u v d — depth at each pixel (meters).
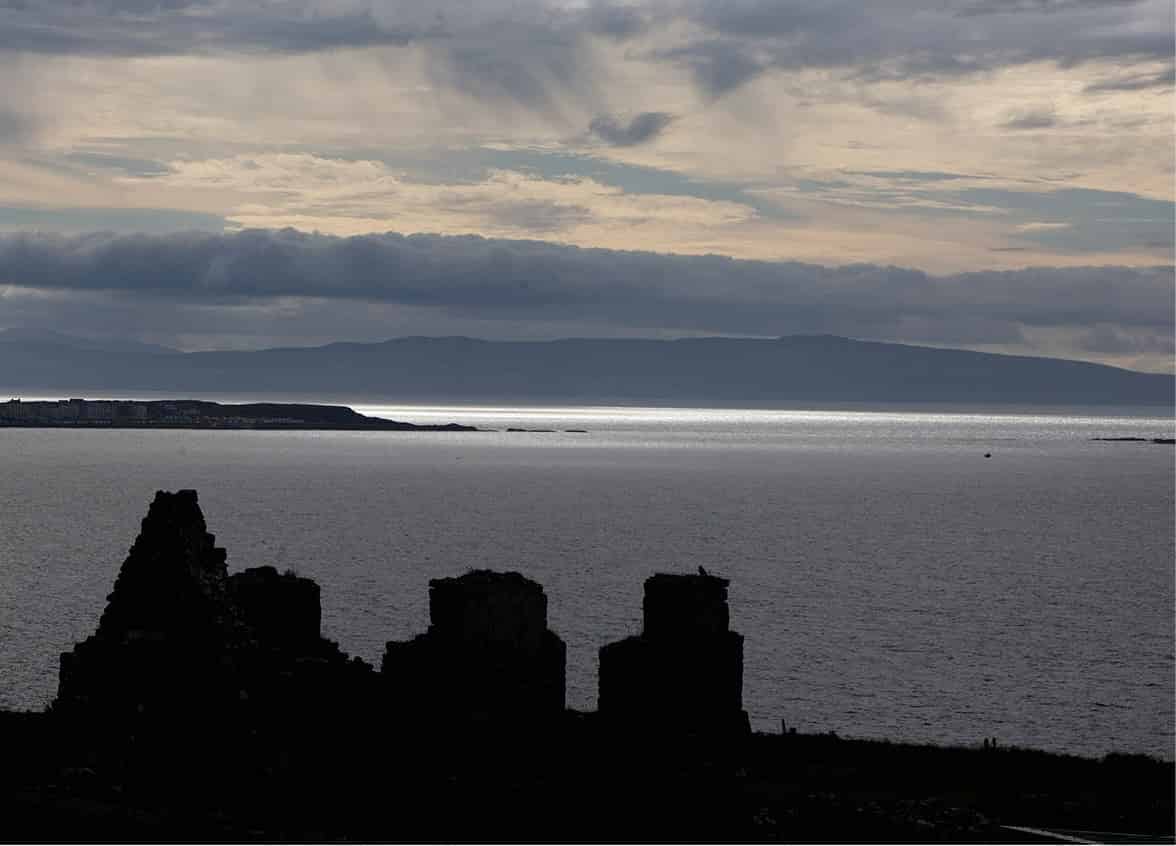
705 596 81.75
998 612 186.38
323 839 58.16
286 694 72.94
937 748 90.19
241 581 80.56
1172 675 142.75
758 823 64.12
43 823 56.97
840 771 81.12
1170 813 73.69
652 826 62.69
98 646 72.44
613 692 81.38
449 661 77.06
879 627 170.62
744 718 83.00
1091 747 112.00
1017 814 72.75
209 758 68.31
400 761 72.25
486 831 61.00
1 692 118.69
